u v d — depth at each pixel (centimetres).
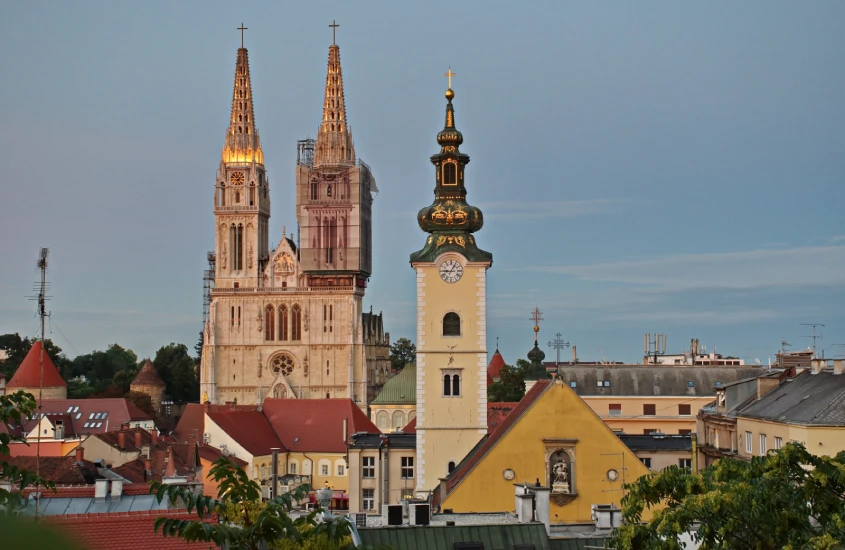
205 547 5388
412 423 18938
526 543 5778
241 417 18625
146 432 15675
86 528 5409
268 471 18200
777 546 4156
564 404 8100
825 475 4138
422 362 10644
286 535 3588
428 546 5719
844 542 3953
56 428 17412
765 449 8056
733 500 4153
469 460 9319
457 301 10675
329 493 6141
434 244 10712
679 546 4347
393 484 11612
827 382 8038
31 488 6981
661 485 4594
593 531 6619
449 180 10794
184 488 3616
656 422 15562
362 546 4038
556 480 8031
